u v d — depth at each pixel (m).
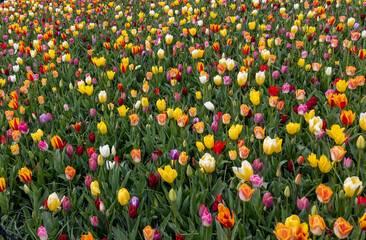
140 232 2.65
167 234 2.54
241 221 2.56
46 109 4.95
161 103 3.51
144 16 9.53
